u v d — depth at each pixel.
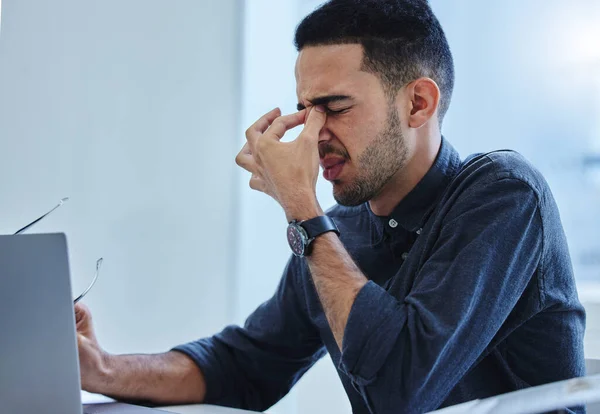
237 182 2.26
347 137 1.17
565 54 1.83
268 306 1.44
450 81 1.28
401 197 1.25
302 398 2.22
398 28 1.18
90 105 1.86
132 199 1.97
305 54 1.20
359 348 1.02
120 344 1.94
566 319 1.18
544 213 1.13
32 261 0.91
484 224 1.08
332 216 1.42
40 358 0.91
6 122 1.67
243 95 2.28
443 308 1.02
